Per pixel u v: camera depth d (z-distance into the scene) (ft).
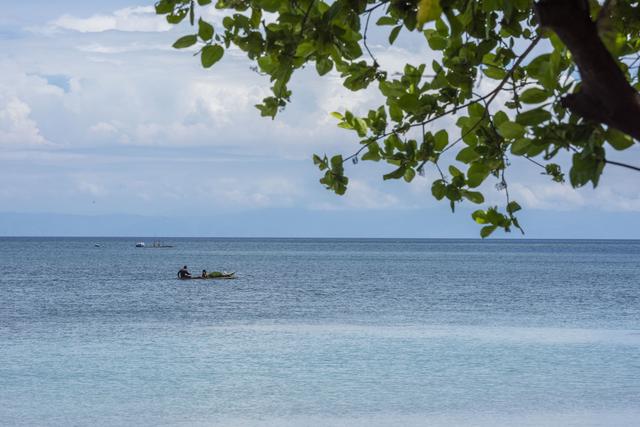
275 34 14.67
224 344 161.17
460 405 103.50
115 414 98.22
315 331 184.55
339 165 17.11
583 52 9.73
